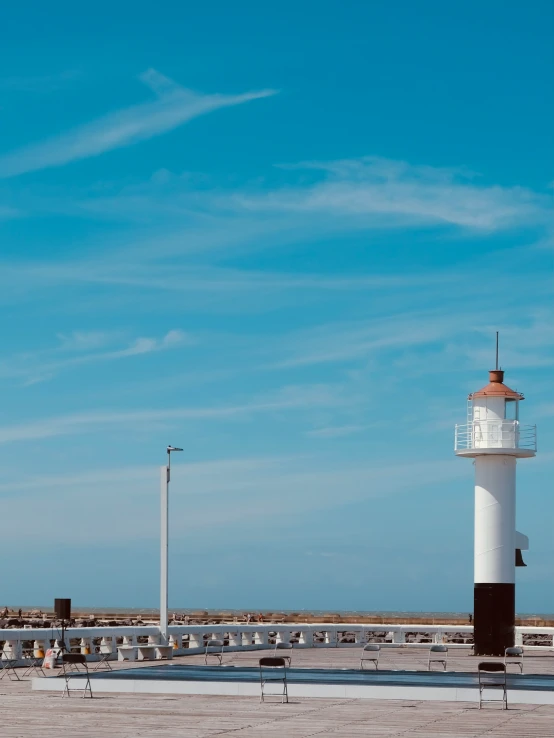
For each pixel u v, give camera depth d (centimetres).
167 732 1767
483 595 3600
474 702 2205
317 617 6438
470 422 3631
